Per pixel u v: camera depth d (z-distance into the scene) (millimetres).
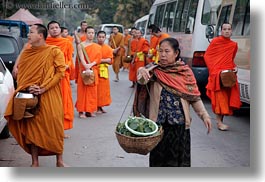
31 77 5164
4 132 7047
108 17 47469
